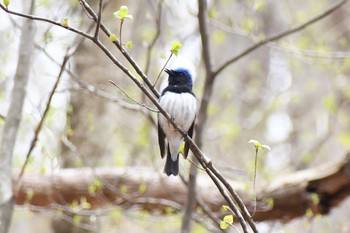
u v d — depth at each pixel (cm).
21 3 1108
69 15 1169
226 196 707
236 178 1390
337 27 2091
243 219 699
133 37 1617
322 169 1218
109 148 1458
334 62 1484
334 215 1566
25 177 1274
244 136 2158
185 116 966
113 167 1401
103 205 1331
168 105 962
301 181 1223
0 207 927
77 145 1430
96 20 677
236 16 1669
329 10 1130
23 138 1309
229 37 2388
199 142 1088
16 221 2011
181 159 1284
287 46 1372
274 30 2345
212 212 1230
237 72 2389
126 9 675
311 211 1206
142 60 1580
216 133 1777
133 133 1694
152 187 1285
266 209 1161
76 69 1472
